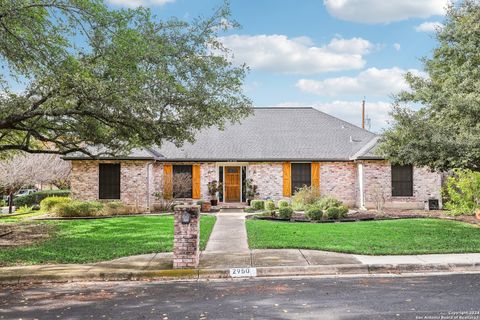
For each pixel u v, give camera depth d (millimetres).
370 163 23562
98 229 15391
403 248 11023
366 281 8375
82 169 23656
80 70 10148
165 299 7250
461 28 14789
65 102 11625
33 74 11008
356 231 14117
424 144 13508
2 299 7402
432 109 14719
